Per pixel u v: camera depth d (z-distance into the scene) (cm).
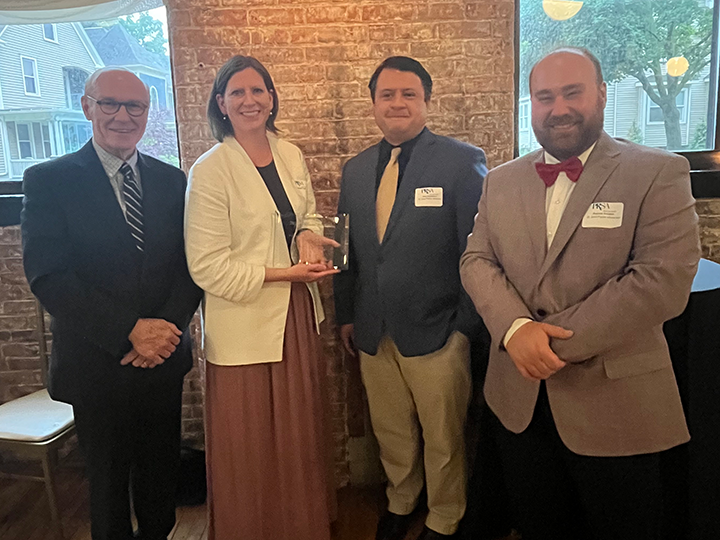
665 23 227
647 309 120
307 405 172
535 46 229
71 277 150
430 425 186
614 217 127
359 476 239
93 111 155
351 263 191
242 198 162
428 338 177
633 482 134
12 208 240
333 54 212
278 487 173
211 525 179
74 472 254
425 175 175
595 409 133
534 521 155
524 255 140
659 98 233
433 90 215
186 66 212
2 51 245
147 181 165
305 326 172
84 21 238
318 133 217
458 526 194
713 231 224
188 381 244
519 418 147
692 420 149
